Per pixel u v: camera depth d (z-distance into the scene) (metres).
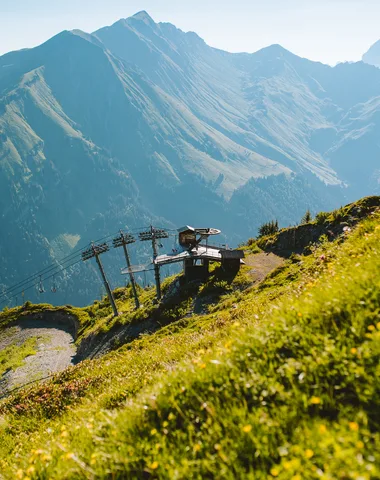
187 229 63.03
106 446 5.25
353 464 3.28
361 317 5.07
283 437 4.12
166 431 4.85
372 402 4.23
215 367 5.52
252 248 65.00
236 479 3.94
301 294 7.84
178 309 48.72
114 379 15.17
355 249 8.82
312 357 4.89
